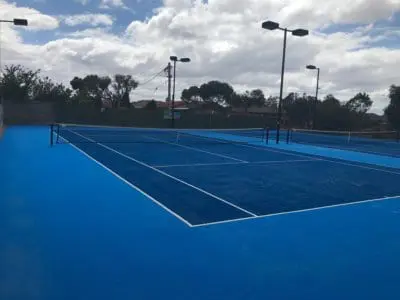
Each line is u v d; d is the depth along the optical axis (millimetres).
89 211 6504
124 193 8039
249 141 25406
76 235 5246
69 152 14977
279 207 7297
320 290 3900
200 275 4133
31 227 5527
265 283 4008
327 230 5926
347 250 5066
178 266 4344
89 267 4227
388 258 4828
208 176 10672
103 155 14586
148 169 11547
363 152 20453
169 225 5859
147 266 4312
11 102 35375
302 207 7371
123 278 3988
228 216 6496
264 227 5945
